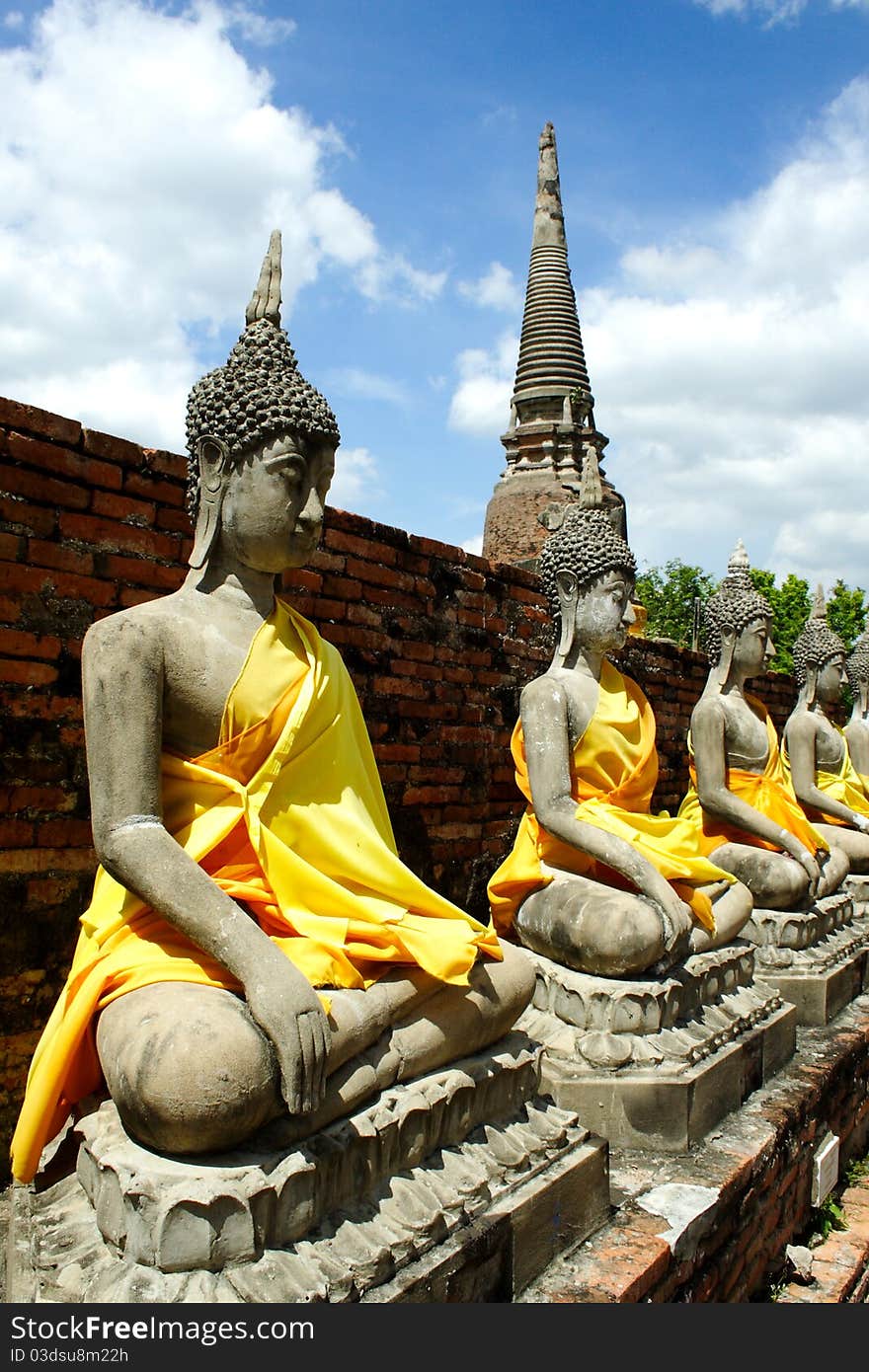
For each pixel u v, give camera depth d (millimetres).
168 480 4492
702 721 6207
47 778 4016
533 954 4461
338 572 5613
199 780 2736
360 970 2832
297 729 2836
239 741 2760
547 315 21422
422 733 6250
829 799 7926
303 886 2824
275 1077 2342
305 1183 2359
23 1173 2510
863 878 7730
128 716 2621
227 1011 2355
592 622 4602
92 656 2660
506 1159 2959
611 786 4621
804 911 6199
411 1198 2631
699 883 4695
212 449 2854
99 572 4219
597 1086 3887
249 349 2867
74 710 4113
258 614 2932
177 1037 2234
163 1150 2293
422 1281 2457
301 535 2887
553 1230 3018
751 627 6227
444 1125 2877
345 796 2994
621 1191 3559
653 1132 3887
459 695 6578
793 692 13508
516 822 7133
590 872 4605
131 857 2535
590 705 4582
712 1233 3500
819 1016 5918
